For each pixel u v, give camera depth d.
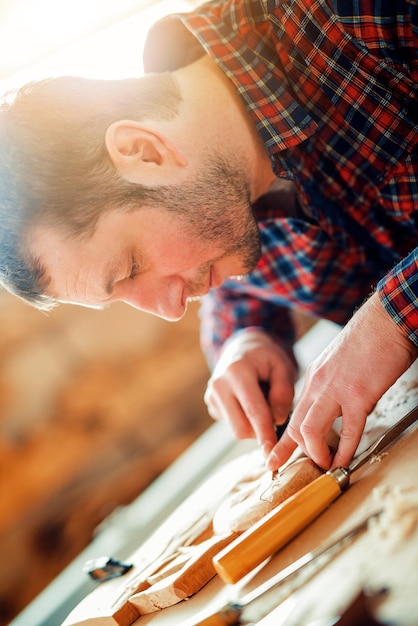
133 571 0.84
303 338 1.67
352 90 0.86
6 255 0.78
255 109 0.89
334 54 0.85
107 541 1.39
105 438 2.42
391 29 0.80
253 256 0.94
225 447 1.44
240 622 0.60
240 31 0.91
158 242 0.83
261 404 0.97
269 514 0.68
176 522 0.91
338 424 0.86
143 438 2.47
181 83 0.89
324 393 0.75
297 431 0.77
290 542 0.68
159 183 0.81
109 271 0.80
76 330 2.39
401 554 0.55
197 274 0.89
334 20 0.83
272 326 1.32
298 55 0.88
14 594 2.22
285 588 0.60
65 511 2.33
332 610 0.53
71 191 0.76
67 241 0.77
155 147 0.82
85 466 2.38
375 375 0.73
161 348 2.52
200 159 0.86
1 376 2.29
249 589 0.64
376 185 0.93
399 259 1.01
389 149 0.88
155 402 2.49
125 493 2.41
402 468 0.67
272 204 1.06
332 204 0.99
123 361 2.47
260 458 0.94
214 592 0.70
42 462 2.32
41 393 2.34
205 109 0.89
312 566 0.61
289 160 0.93
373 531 0.60
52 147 0.76
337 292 1.18
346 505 0.68
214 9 0.95
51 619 1.23
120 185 0.79
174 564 0.76
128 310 2.46
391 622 0.49
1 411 2.29
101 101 0.82
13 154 0.76
